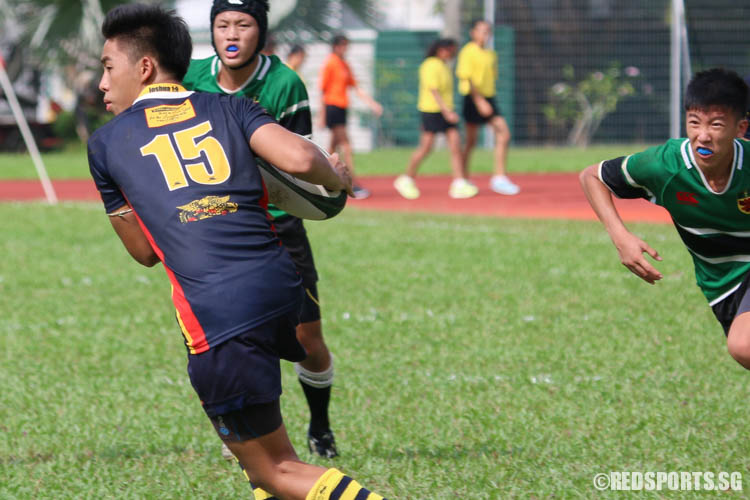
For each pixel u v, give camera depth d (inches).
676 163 359.9
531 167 2082.9
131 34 312.3
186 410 498.0
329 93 1477.6
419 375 552.1
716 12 2839.6
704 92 338.3
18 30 2945.4
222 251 285.1
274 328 287.7
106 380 555.5
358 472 410.6
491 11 2758.4
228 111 301.3
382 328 660.7
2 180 1982.0
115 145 299.6
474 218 1219.9
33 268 911.0
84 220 1256.2
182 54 316.5
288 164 289.4
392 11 3518.7
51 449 446.3
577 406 486.3
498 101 3058.6
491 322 673.0
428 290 781.3
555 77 3058.6
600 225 1135.6
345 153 1503.4
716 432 444.1
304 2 2957.7
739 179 353.1
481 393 515.2
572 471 399.9
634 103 3097.9
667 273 828.0
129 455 438.3
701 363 561.0
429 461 417.4
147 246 308.8
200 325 283.4
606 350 593.0
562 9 3038.9
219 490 391.9
